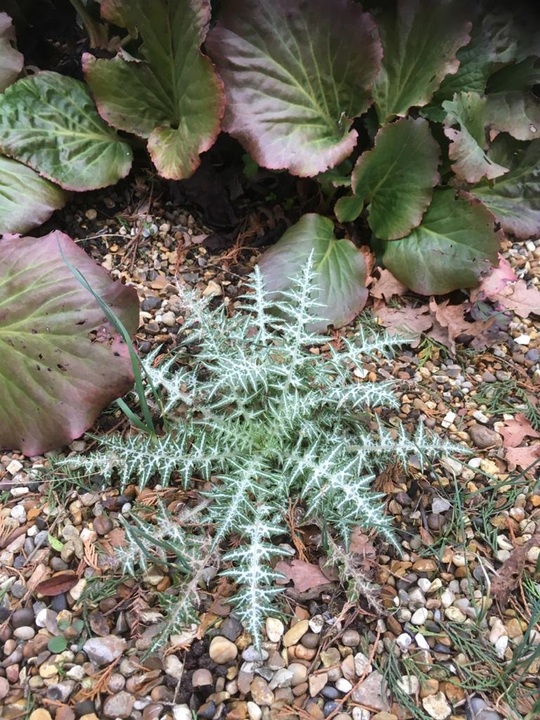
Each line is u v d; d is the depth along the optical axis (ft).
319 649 1.48
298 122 2.16
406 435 1.66
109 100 2.26
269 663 1.45
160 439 1.65
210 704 1.39
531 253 2.41
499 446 1.86
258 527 1.46
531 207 2.44
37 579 1.57
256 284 1.80
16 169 2.19
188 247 2.32
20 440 1.77
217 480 1.73
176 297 2.17
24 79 2.26
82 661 1.45
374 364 2.04
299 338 1.72
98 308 1.80
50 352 1.77
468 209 2.11
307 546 1.62
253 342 1.72
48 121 2.26
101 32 2.41
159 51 2.15
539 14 2.30
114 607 1.52
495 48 2.32
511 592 1.60
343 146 2.10
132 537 1.40
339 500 1.53
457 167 2.06
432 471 1.77
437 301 2.23
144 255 2.29
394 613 1.55
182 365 1.98
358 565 1.57
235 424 1.69
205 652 1.46
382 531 1.53
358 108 2.20
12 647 1.47
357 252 2.19
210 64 1.96
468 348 2.12
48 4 2.68
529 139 2.36
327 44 2.08
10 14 2.50
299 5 2.02
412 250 2.19
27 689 1.41
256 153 2.12
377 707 1.41
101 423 1.86
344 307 2.09
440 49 2.16
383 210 2.23
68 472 1.74
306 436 1.66
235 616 1.49
